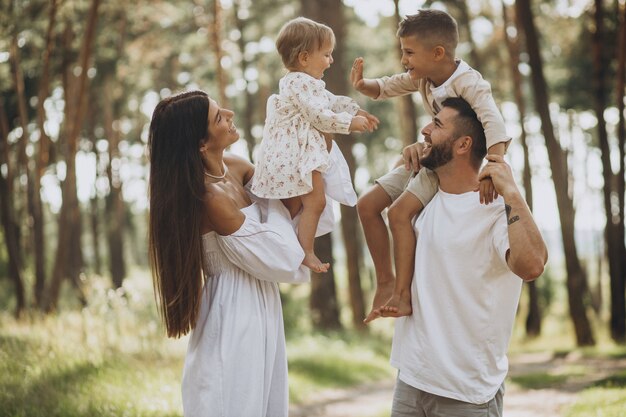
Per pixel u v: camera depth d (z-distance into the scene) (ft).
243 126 100.01
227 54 76.95
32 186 66.39
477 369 10.12
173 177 10.62
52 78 55.31
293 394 32.32
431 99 11.09
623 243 58.49
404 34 10.75
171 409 22.68
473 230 10.09
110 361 26.27
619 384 28.71
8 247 52.49
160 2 70.59
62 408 20.90
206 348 10.86
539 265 9.48
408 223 10.56
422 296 10.26
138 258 138.31
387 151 116.06
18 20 48.19
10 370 23.57
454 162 10.30
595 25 59.98
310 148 11.27
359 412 29.63
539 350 61.52
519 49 75.51
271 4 79.10
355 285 64.85
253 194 11.76
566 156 105.60
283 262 10.73
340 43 60.34
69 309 49.03
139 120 103.30
